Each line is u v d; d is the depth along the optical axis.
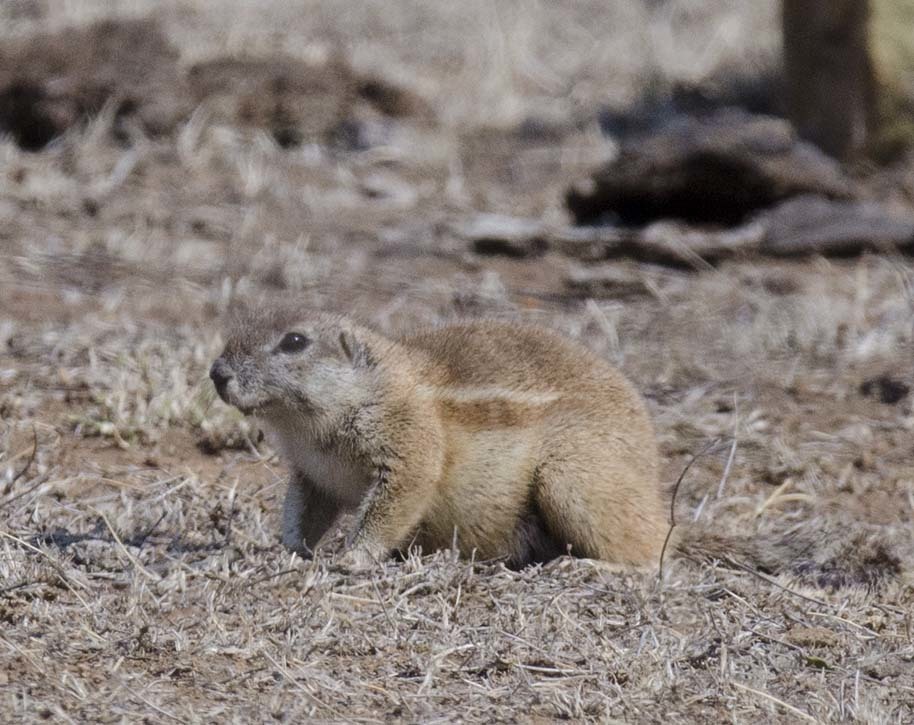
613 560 9.52
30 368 12.79
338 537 10.07
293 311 9.71
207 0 29.53
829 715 7.66
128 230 17.17
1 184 18.31
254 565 9.04
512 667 8.02
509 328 10.16
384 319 14.56
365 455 9.41
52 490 10.49
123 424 11.70
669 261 17.14
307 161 20.53
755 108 23.55
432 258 17.06
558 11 30.83
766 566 9.77
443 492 9.53
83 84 20.25
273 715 7.30
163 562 9.12
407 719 7.38
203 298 15.02
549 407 9.59
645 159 18.02
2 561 8.79
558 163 21.64
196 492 10.55
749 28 29.30
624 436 9.68
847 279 16.53
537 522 9.65
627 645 8.36
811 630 8.70
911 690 8.05
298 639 8.09
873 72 20.44
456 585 8.91
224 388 9.38
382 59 26.70
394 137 21.66
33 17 26.66
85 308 14.55
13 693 7.29
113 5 27.89
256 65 21.72
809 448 12.33
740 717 7.64
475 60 27.58
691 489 11.35
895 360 14.26
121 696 7.37
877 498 11.52
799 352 14.42
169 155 19.89
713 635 8.52
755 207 18.09
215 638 8.02
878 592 9.43
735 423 12.54
